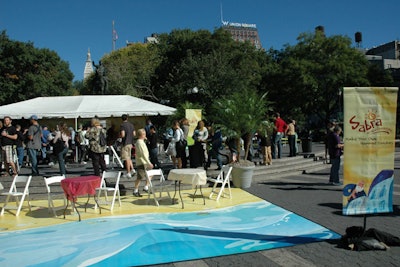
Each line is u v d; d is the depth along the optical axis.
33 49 38.47
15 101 37.81
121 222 6.85
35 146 10.98
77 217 7.30
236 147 12.00
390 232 5.74
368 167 5.12
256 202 8.49
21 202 7.69
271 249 5.13
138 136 8.92
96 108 15.80
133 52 52.72
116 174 8.19
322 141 36.12
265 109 11.95
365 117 5.09
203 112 20.05
